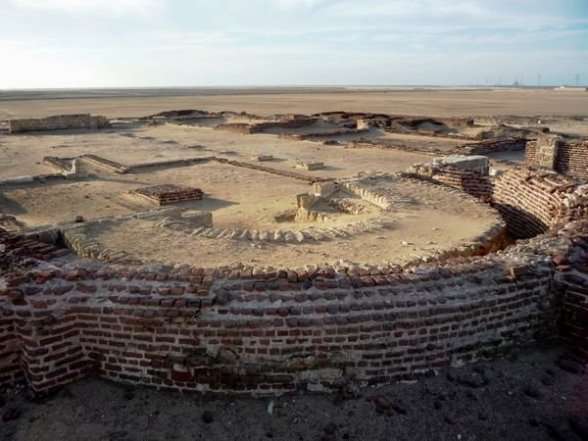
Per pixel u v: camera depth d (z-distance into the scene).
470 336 5.14
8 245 6.66
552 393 4.75
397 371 4.91
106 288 5.01
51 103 78.69
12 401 4.81
